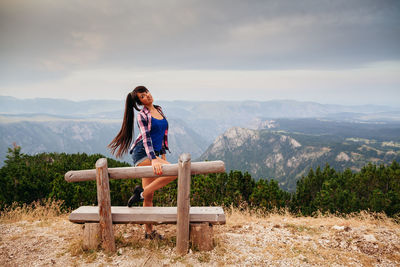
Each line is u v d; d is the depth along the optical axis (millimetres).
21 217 5699
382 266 3557
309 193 10094
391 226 5129
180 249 3713
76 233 4590
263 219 6027
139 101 3701
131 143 3902
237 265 3500
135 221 3740
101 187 3564
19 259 3635
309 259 3715
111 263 3500
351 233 4621
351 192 9883
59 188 7039
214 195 8211
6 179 7438
